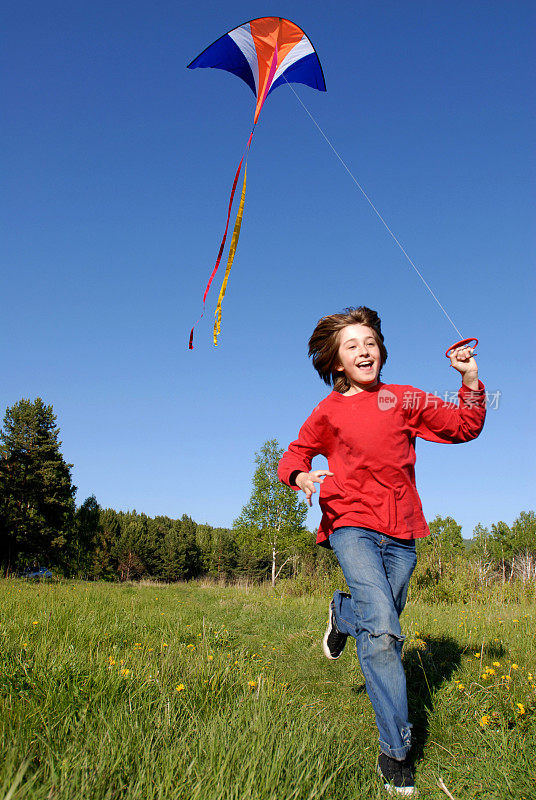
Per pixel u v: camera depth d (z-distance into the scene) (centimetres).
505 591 953
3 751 155
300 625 634
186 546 6950
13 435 3541
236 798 146
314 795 158
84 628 399
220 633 475
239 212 314
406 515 247
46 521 3478
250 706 225
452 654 378
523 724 238
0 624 387
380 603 217
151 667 281
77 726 191
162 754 170
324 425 265
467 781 199
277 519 3012
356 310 276
